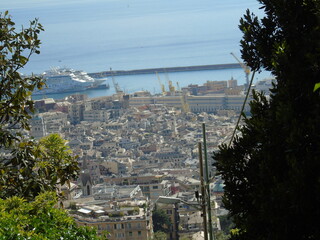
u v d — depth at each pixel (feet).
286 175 98.53
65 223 107.34
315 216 95.20
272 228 97.96
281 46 110.22
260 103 109.29
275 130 100.68
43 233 100.53
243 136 109.60
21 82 129.80
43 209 106.42
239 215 108.68
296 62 105.60
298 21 114.01
